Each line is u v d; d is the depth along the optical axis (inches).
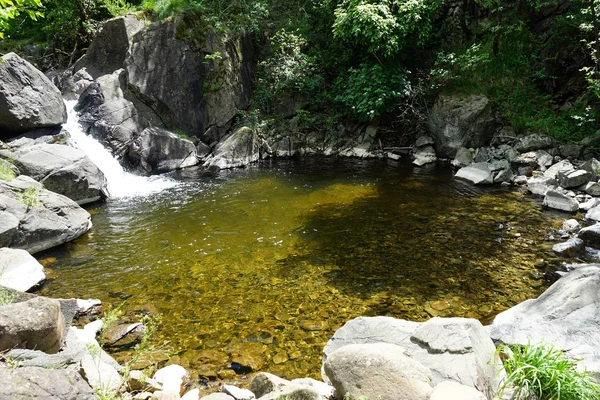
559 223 356.2
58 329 147.1
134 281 265.6
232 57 627.5
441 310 233.0
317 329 215.6
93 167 421.7
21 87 432.1
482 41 628.4
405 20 569.9
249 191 454.3
